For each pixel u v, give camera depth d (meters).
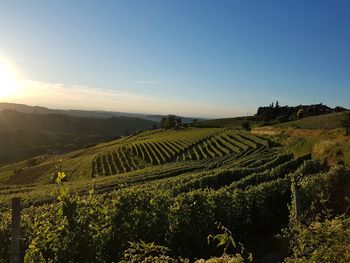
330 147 39.06
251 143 70.19
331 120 85.94
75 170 70.38
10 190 45.38
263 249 11.40
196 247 10.35
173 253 9.71
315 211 13.13
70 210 6.85
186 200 11.05
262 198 14.27
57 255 6.68
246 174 29.17
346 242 4.41
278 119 133.00
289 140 65.69
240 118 167.62
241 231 12.48
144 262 4.30
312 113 126.88
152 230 9.29
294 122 98.50
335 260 4.21
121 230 8.55
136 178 40.97
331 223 4.83
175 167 48.44
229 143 75.75
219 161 54.47
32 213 11.75
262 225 13.81
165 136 111.38
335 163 33.66
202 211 11.01
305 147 48.44
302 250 4.84
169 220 9.90
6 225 8.63
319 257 4.33
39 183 55.94
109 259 8.00
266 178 23.64
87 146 149.62
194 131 116.00
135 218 9.02
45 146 168.75
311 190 14.24
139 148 86.88
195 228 10.52
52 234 6.60
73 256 6.92
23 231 8.55
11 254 6.56
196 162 57.72
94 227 7.61
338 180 17.28
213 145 77.50
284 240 10.70
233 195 13.34
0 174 84.81
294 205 11.52
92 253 7.30
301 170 24.61
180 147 80.81
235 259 3.76
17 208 6.59
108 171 66.12
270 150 58.62
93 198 8.95
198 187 23.97
